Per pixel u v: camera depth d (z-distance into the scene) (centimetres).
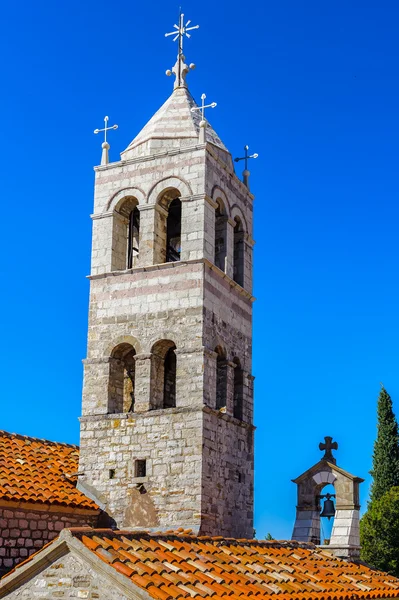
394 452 7300
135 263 4072
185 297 3603
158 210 3788
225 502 3522
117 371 3719
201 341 3528
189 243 3656
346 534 3672
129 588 2273
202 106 3944
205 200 3681
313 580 3062
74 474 3553
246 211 4125
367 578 3425
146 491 3444
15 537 3059
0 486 3103
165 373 3800
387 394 7462
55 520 3250
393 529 6384
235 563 2886
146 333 3634
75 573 2372
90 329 3753
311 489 3844
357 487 3819
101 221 3869
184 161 3756
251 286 4069
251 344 3981
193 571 2592
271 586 2772
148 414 3522
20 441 3706
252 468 3797
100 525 3459
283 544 3456
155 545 2705
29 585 2423
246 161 4222
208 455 3444
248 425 3812
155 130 3916
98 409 3631
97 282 3800
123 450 3528
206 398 3494
